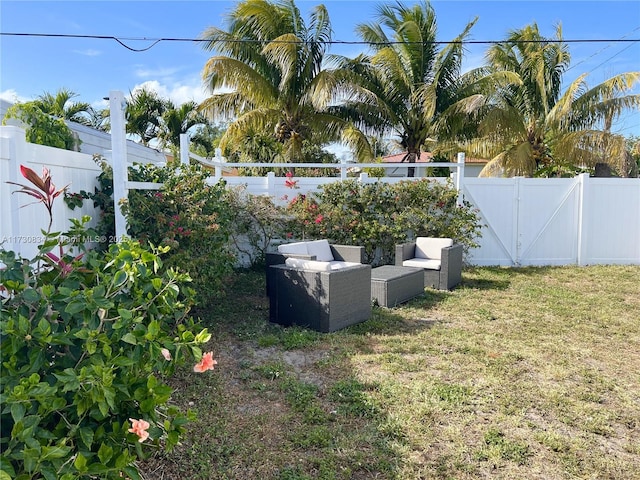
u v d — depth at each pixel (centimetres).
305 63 1292
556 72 1301
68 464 167
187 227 481
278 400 332
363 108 1349
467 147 1512
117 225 441
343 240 857
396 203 869
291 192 889
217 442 276
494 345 454
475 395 344
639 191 934
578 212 938
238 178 870
